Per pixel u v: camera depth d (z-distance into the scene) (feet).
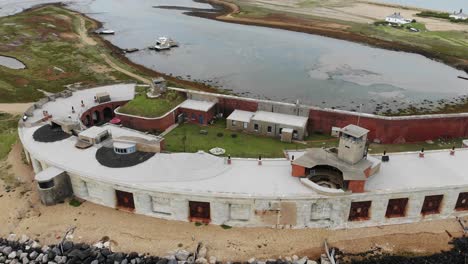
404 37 522.88
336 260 153.99
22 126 220.23
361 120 226.79
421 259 154.92
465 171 177.68
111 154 186.19
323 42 510.58
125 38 518.37
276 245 159.22
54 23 554.87
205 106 251.39
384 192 161.07
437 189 164.04
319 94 338.75
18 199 183.52
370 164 168.96
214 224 167.94
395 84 365.20
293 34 549.54
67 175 177.47
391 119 221.46
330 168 175.01
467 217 173.27
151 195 165.78
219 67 405.80
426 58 448.24
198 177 170.60
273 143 227.20
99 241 160.04
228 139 230.89
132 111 243.40
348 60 437.99
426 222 171.12
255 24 602.85
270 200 158.92
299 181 169.58
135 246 158.10
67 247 155.94
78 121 220.43
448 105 315.78
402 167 180.45
